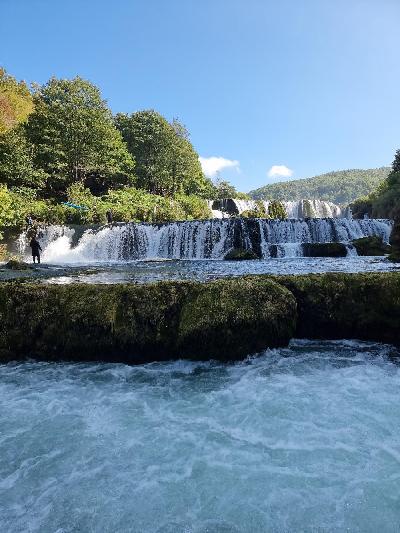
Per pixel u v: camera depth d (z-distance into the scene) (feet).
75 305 20.11
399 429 13.17
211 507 10.16
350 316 21.06
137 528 9.57
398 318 20.48
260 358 19.40
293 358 19.45
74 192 110.42
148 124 164.25
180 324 19.39
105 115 145.59
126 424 14.07
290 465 11.61
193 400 15.76
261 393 16.06
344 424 13.56
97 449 12.63
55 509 10.19
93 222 95.40
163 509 10.13
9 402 15.85
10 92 144.15
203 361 19.31
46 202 106.63
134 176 155.43
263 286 20.13
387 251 68.03
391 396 15.51
